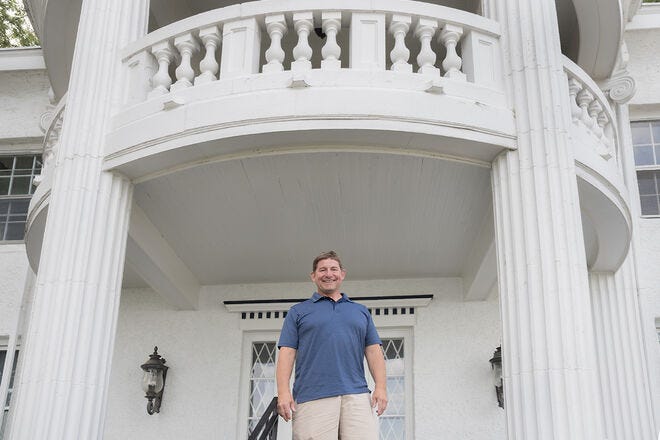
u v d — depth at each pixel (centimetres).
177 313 836
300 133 500
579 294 459
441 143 508
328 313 404
